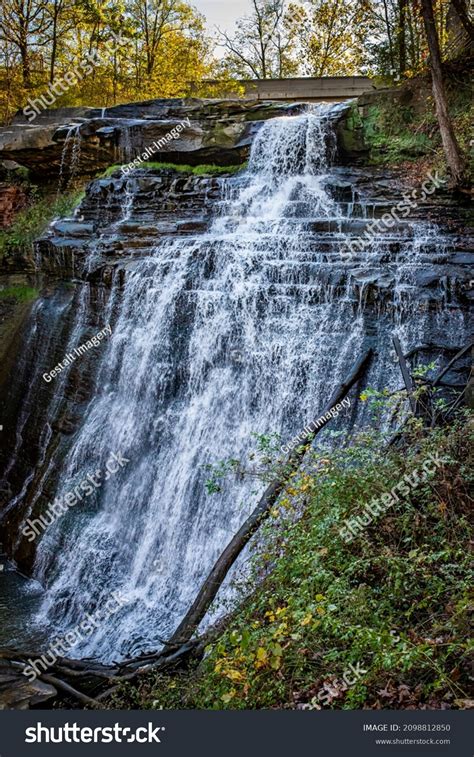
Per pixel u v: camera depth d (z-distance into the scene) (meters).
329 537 7.29
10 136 20.30
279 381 12.25
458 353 9.98
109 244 16.41
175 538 11.98
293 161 17.56
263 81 27.33
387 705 5.62
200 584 11.12
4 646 10.77
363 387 11.10
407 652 5.52
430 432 8.41
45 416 16.12
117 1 29.58
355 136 17.17
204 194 17.33
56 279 18.08
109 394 14.95
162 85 31.20
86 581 12.40
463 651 5.76
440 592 6.36
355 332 11.82
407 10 18.95
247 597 7.60
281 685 6.07
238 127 18.72
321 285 12.53
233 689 6.07
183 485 12.38
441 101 13.89
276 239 14.00
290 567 7.26
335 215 15.27
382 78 19.02
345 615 6.33
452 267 11.91
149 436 13.54
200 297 13.80
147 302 14.77
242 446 12.20
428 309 11.29
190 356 13.61
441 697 5.56
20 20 28.81
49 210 20.48
